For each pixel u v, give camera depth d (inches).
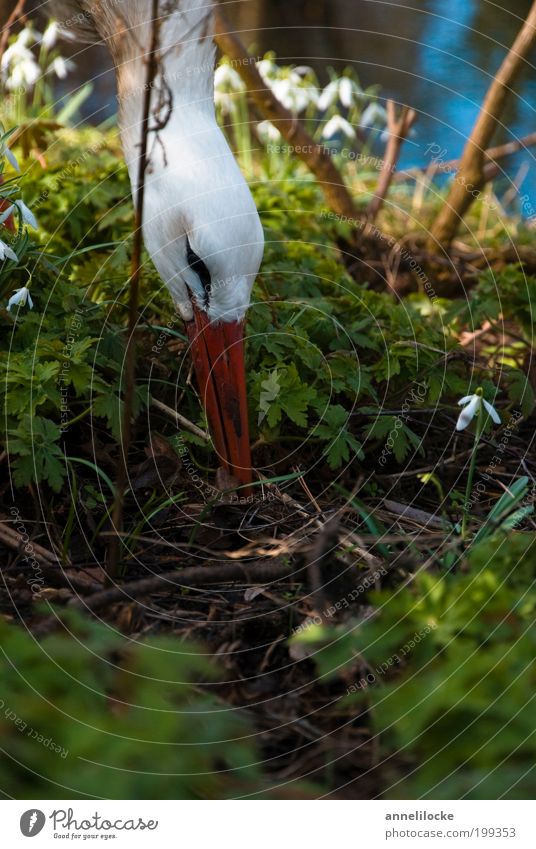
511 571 85.1
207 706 74.2
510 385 141.0
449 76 280.8
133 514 109.7
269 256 149.2
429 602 78.0
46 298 117.6
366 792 73.7
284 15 326.6
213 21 114.8
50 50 268.8
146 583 86.9
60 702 68.0
